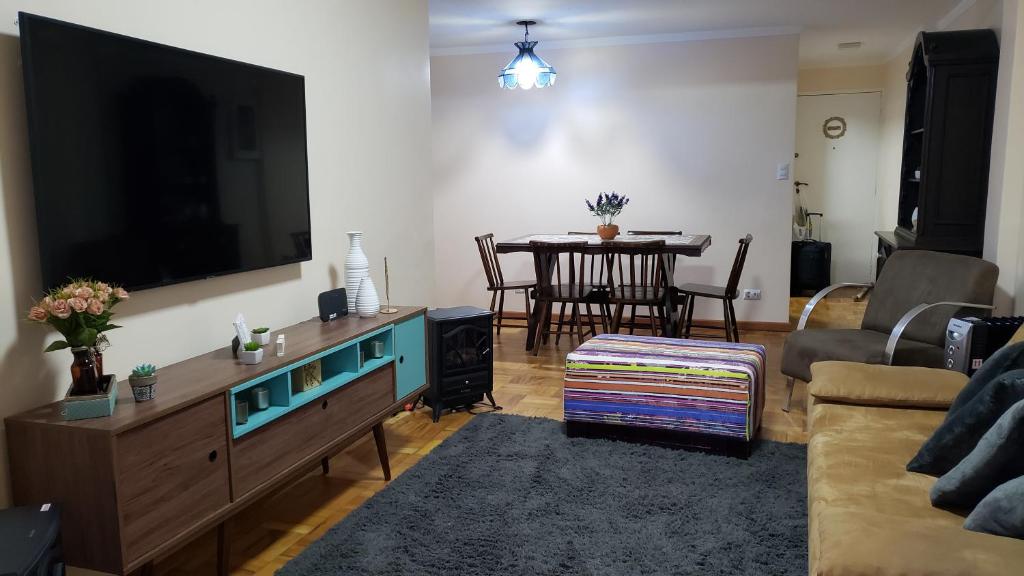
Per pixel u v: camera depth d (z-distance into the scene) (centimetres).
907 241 456
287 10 286
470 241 651
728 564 219
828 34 583
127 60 206
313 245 308
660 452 312
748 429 299
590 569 217
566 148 618
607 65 599
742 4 475
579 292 507
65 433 170
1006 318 321
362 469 307
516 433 340
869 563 129
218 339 253
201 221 236
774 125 570
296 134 285
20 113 185
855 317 638
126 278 209
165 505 183
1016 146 363
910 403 242
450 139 645
